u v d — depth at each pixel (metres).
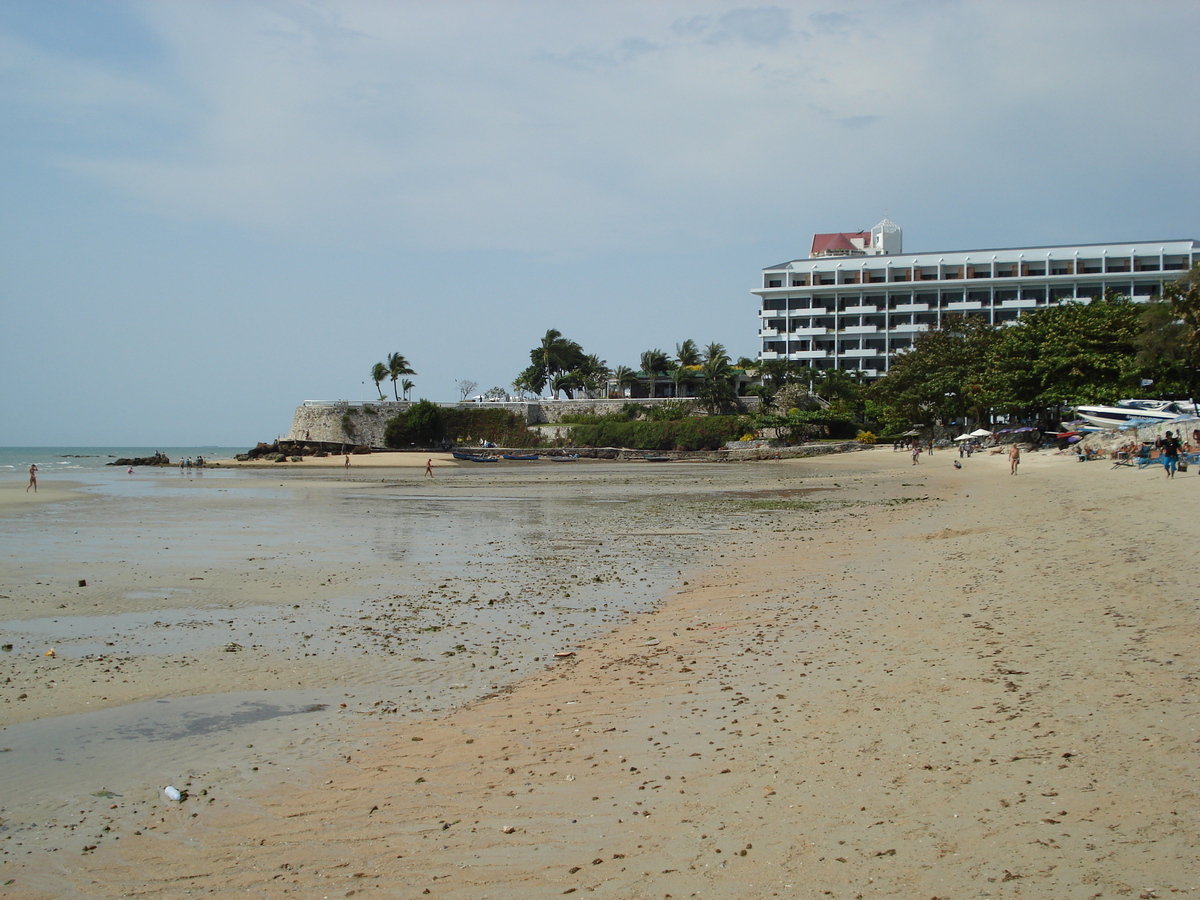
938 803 6.52
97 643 14.47
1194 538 17.12
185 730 9.98
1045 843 5.72
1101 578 14.50
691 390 154.12
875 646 11.89
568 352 169.25
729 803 6.96
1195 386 64.94
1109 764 6.82
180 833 7.18
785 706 9.47
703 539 28.41
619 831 6.65
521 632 14.98
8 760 9.04
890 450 107.06
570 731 9.34
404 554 25.69
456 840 6.74
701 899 5.50
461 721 10.02
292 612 16.98
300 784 8.22
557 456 129.88
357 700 11.12
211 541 29.17
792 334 140.50
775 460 108.88
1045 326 76.88
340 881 6.18
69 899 6.10
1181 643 9.95
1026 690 8.97
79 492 57.66
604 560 23.94
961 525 26.38
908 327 133.25
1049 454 69.44
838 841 6.10
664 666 11.94
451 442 148.38
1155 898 4.93
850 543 24.83
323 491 59.22
